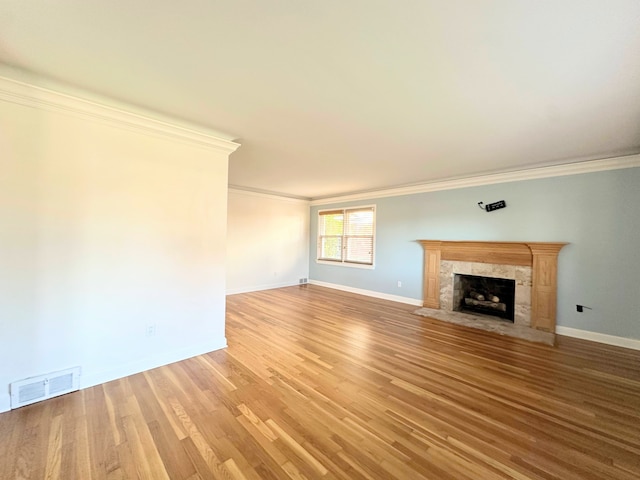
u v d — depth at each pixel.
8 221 1.94
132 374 2.47
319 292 6.28
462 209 4.69
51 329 2.10
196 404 2.04
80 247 2.22
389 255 5.69
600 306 3.47
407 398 2.15
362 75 1.79
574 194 3.66
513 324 4.02
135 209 2.48
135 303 2.50
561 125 2.47
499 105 2.14
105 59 1.66
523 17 1.28
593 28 1.33
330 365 2.70
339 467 1.49
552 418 1.93
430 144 3.03
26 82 1.91
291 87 1.95
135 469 1.46
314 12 1.28
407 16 1.29
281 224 6.84
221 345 3.08
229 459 1.53
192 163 2.82
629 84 1.81
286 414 1.93
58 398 2.08
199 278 2.90
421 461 1.54
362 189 5.87
